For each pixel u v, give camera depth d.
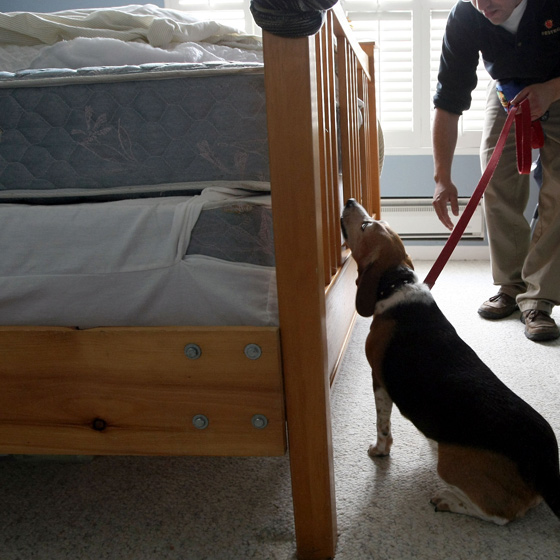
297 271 0.90
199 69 0.96
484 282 2.93
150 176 1.01
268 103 0.86
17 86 1.00
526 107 1.55
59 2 3.24
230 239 0.95
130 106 0.99
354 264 1.93
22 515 1.18
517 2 1.77
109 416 0.99
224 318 0.95
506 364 1.87
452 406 1.08
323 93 1.28
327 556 1.00
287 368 0.93
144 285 0.96
